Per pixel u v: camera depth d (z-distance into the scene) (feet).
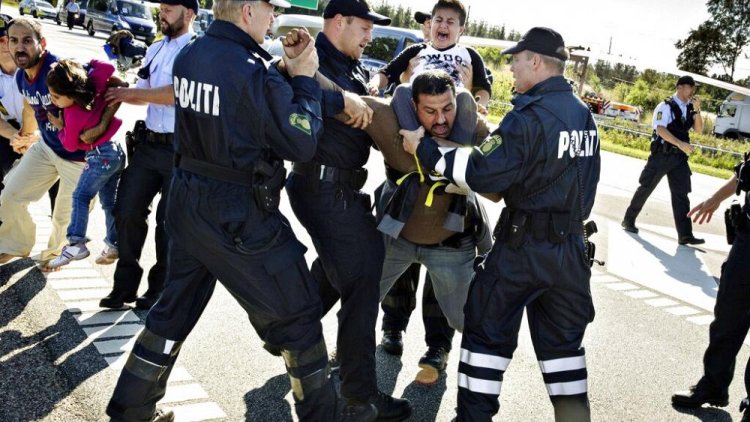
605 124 72.08
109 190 14.51
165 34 13.34
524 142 8.71
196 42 8.39
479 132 10.41
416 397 11.75
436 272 11.27
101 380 10.93
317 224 10.00
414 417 11.09
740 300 11.65
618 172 44.37
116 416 8.60
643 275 20.66
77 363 11.38
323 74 9.84
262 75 8.05
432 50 14.56
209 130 8.13
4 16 14.84
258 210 8.32
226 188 8.23
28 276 14.83
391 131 10.10
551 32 9.03
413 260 11.32
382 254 10.30
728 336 11.82
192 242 8.43
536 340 9.62
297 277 8.65
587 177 9.32
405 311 13.20
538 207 8.98
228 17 8.25
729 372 11.98
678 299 18.58
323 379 8.92
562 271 9.09
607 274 20.40
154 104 13.11
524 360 13.66
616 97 102.42
